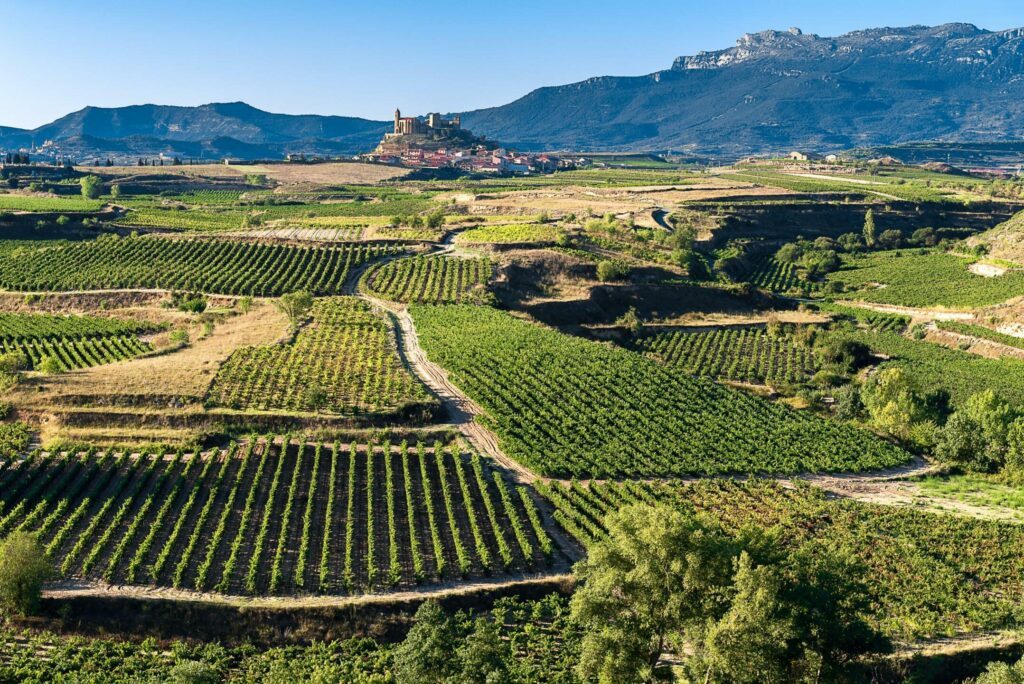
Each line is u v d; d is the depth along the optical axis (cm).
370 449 10569
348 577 8344
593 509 9994
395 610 8100
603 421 12519
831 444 12638
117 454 10481
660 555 6350
